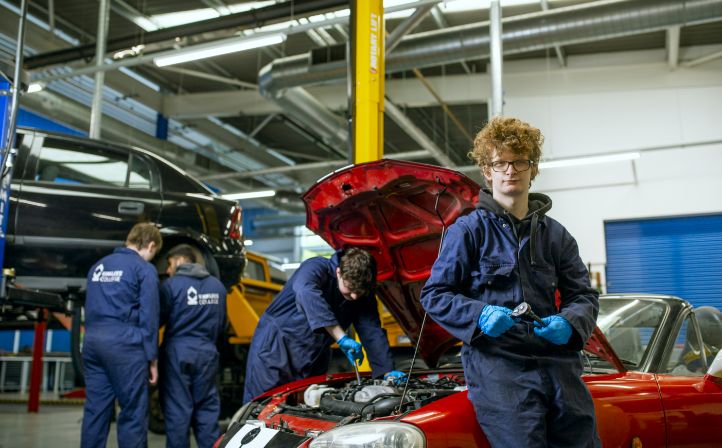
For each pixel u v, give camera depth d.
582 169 13.85
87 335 3.98
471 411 1.98
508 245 1.93
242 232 6.48
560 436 1.85
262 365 3.41
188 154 17.31
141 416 3.89
